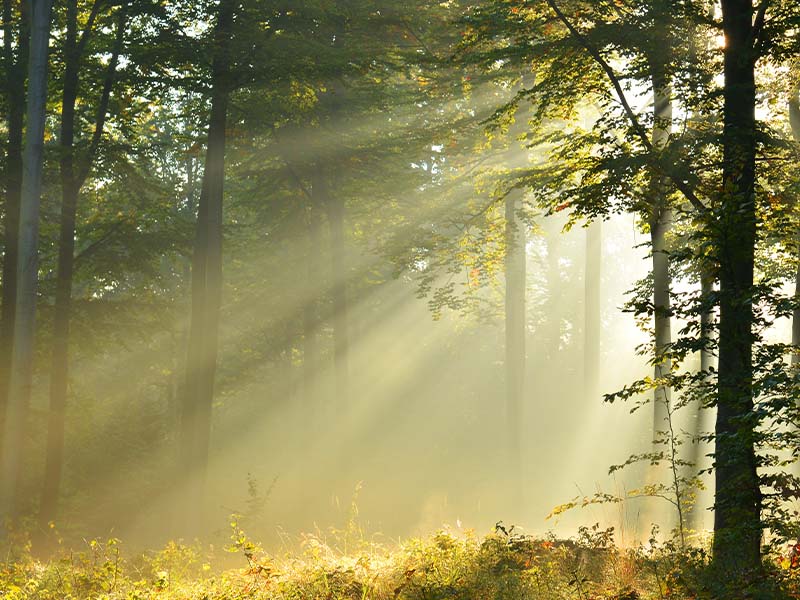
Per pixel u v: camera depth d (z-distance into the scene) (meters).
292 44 18.83
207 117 22.38
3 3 20.41
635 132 12.54
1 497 16.64
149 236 22.67
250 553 9.25
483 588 8.28
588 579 8.91
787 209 11.44
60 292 20.34
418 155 22.25
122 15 19.39
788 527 7.96
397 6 19.89
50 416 20.11
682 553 10.09
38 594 9.37
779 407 7.45
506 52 13.56
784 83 14.09
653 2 12.32
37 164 16.91
